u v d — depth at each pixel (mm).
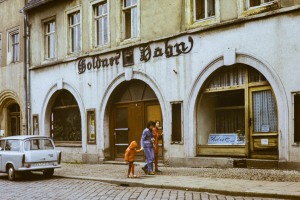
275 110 14492
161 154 18219
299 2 13586
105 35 21188
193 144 16562
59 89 23500
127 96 20203
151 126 14992
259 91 14938
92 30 21594
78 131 22938
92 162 21203
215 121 16469
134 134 19719
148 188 12578
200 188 11555
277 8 14164
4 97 28266
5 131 28531
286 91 13805
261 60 14461
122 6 20109
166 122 17547
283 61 13922
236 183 12023
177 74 17203
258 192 10430
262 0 14867
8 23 28062
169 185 12273
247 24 14930
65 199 11180
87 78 21703
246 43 14945
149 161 14961
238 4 15219
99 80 21000
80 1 22344
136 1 19453
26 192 12930
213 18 16062
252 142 15000
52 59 24266
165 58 17703
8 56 27906
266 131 14695
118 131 20531
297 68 13586
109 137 20844
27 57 25953
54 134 24531
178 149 17047
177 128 17141
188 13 16875
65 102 23938
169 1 17625
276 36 14125
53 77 24000
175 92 17266
